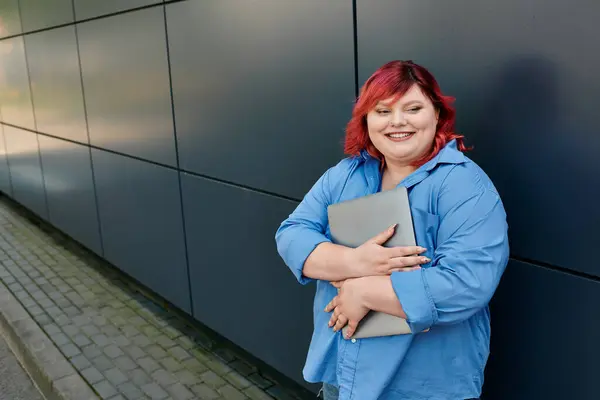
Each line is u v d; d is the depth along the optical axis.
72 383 3.62
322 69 2.61
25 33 6.23
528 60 1.83
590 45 1.68
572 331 1.87
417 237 1.63
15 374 3.97
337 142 2.62
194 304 4.07
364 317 1.68
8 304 4.85
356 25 2.40
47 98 6.01
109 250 5.27
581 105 1.73
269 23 2.84
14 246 6.39
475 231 1.54
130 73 4.21
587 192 1.76
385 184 1.81
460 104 2.05
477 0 1.93
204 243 3.78
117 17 4.23
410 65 1.63
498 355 2.11
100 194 5.20
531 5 1.79
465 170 1.60
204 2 3.26
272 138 3.00
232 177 3.36
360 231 1.73
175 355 3.91
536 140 1.86
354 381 1.72
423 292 1.53
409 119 1.59
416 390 1.70
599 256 1.76
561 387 1.93
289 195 2.97
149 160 4.22
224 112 3.30
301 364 3.20
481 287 1.51
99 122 4.91
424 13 2.11
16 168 7.57
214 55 3.28
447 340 1.66
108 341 4.14
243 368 3.70
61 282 5.29
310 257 1.79
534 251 1.93
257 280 3.37
